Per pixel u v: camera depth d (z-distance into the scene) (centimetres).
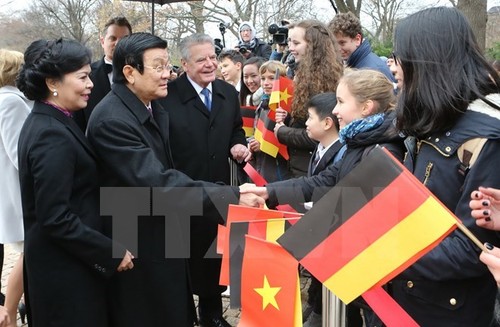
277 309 165
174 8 2005
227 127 344
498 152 146
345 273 150
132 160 235
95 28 1972
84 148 235
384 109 234
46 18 1945
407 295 166
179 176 241
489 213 138
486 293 160
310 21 338
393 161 148
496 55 802
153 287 246
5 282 445
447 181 155
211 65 328
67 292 227
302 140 332
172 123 327
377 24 1809
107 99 249
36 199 220
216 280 332
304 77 332
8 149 311
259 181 300
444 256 150
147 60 246
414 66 158
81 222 224
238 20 1877
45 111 228
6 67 318
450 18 156
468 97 152
